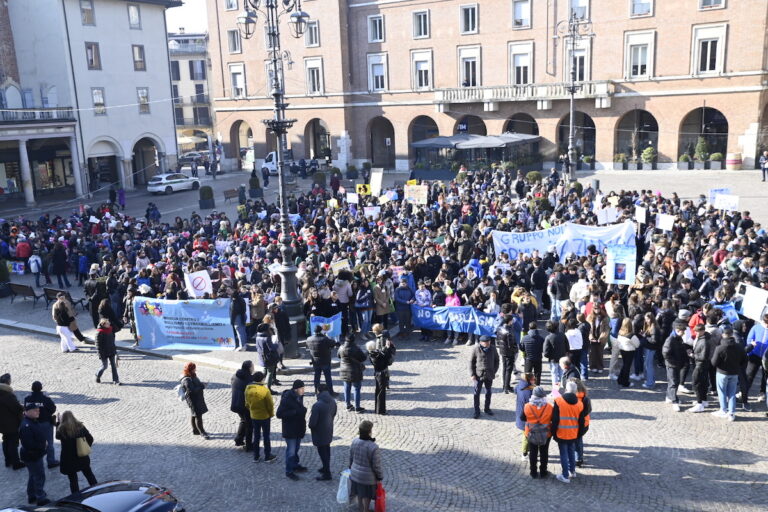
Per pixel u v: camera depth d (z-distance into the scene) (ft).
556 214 95.04
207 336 64.69
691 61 158.40
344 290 64.85
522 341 50.49
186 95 313.73
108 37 184.03
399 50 194.90
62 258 92.48
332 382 55.77
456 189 125.90
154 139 199.62
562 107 175.73
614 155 172.04
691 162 163.12
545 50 174.40
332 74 202.49
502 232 78.02
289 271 60.34
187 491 39.19
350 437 45.60
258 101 218.18
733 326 48.67
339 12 197.06
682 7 156.87
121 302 72.59
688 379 54.08
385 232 89.25
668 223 79.00
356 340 66.08
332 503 37.47
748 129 154.71
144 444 45.68
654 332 50.98
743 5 150.00
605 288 64.59
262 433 46.65
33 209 163.84
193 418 46.50
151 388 56.13
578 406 38.45
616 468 40.47
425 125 208.33
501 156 174.40
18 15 177.27
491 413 48.67
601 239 75.31
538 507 36.55
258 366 58.90
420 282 66.44
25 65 179.83
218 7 217.97
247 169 234.38
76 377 59.36
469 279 68.03
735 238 71.97
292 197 129.70
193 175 203.92
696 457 41.27
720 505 36.09
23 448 38.24
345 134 204.95
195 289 68.28
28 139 164.55
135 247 93.04
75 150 176.96
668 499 36.86
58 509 31.58
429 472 40.63
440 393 52.75
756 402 49.29
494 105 182.29
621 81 167.02
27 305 85.51
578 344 52.08
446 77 189.67
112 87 186.09
